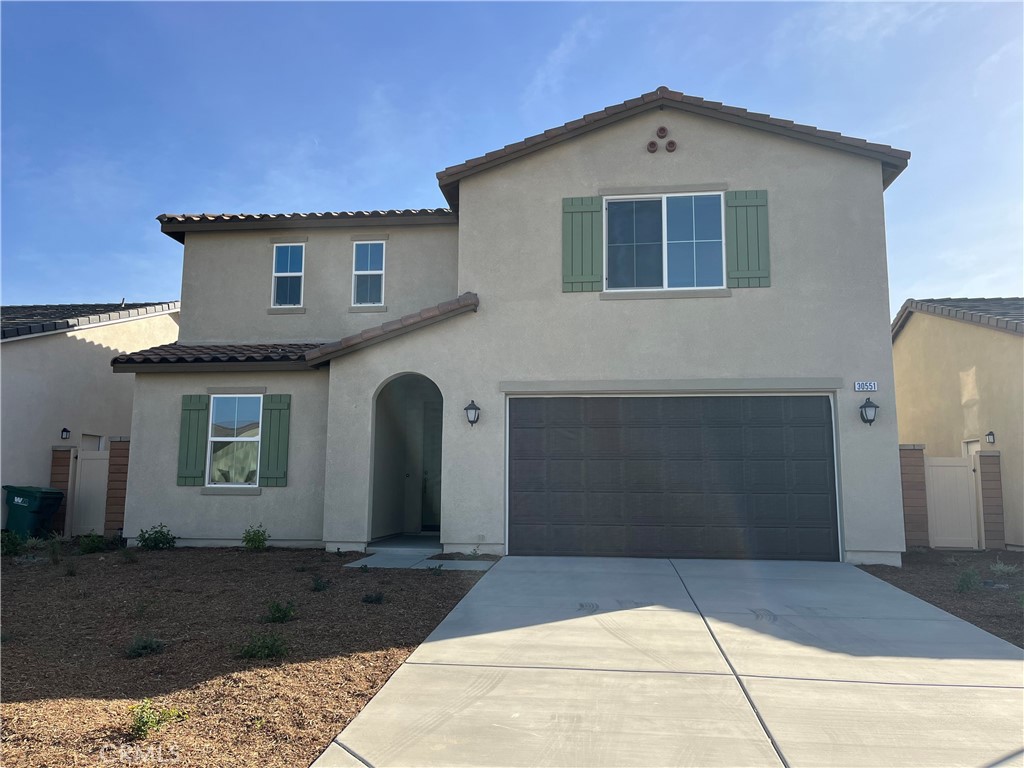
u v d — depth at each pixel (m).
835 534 11.64
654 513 11.98
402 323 12.52
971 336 15.41
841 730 5.03
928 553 12.86
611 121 12.71
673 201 12.56
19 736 4.79
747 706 5.45
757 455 11.91
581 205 12.68
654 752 4.68
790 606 8.59
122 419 18.88
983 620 8.00
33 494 14.70
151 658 6.62
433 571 10.64
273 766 4.47
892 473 11.48
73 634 7.45
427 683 5.93
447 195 13.66
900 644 7.07
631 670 6.25
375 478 13.00
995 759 4.61
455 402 12.45
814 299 11.98
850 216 12.09
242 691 5.74
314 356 12.76
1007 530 13.62
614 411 12.27
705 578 10.16
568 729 5.03
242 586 9.67
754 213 12.27
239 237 16.23
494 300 12.62
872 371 11.72
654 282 12.41
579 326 12.38
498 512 12.11
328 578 10.16
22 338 15.68
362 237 15.91
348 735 4.93
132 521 13.68
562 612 8.27
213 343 15.92
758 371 11.93
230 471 13.75
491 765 4.50
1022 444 13.26
